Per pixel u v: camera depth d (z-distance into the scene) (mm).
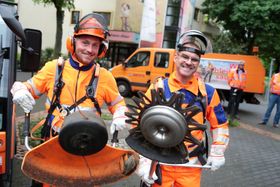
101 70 2742
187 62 2715
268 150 8117
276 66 26266
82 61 2637
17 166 5027
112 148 2404
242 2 18953
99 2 27812
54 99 2650
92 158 2428
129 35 25766
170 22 27062
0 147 3342
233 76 11609
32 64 3625
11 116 3439
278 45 19641
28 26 29859
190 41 2736
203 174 5734
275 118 11859
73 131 2113
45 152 2305
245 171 6191
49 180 2338
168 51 14234
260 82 14195
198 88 2791
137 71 14789
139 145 2322
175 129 2125
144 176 2564
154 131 2178
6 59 3547
